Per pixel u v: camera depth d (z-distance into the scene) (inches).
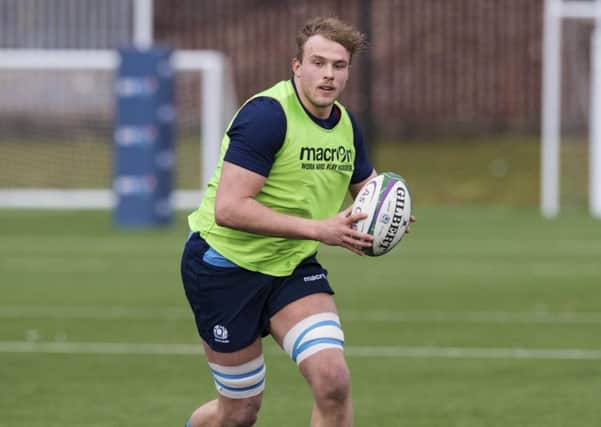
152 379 1310.3
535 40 3526.1
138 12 3230.8
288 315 853.8
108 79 3484.3
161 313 1744.6
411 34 3570.4
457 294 1919.3
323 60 842.2
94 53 3329.2
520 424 1108.5
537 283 2041.1
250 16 3570.4
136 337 1560.0
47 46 3363.7
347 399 831.1
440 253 2444.6
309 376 831.1
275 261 864.3
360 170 911.7
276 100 852.6
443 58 3560.5
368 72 3085.6
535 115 3538.4
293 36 3555.6
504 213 3213.6
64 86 3496.6
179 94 3496.6
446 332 1588.3
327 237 836.6
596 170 3196.4
